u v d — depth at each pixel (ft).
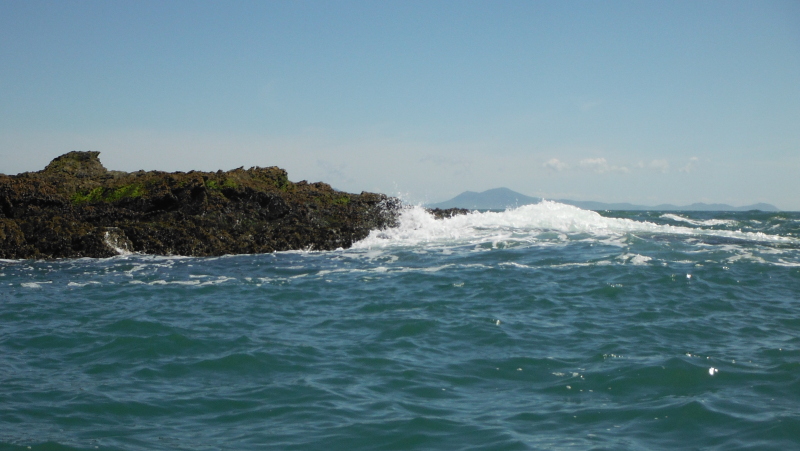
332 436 19.72
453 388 24.21
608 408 21.98
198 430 20.31
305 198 76.43
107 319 36.65
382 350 29.40
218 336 32.30
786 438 19.15
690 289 42.86
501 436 19.60
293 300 42.01
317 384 24.71
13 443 19.10
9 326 35.14
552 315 36.06
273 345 30.37
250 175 81.87
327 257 61.31
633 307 37.93
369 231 69.72
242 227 69.15
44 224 64.95
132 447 18.92
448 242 67.05
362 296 42.78
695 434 19.65
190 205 70.28
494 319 35.12
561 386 24.30
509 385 24.52
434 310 37.70
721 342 30.22
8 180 72.90
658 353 28.19
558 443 19.07
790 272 48.65
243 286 47.37
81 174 83.35
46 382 25.23
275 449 18.79
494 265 53.57
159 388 24.49
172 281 49.90
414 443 19.17
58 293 45.42
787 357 27.53
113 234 64.49
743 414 21.11
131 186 74.23
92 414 21.70
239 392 23.93
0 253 62.03
